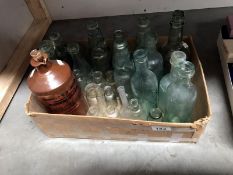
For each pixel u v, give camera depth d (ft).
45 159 2.58
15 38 3.65
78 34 3.82
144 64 2.19
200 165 2.35
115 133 2.42
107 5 3.83
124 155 2.50
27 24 3.92
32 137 2.77
